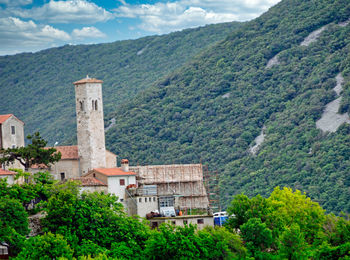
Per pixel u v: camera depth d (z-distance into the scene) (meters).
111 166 184.25
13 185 144.00
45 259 123.50
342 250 144.25
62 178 175.12
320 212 161.88
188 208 169.38
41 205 143.75
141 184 168.62
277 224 153.12
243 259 141.25
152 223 158.88
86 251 133.12
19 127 172.38
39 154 161.12
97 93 179.25
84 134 177.38
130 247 139.25
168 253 138.00
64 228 136.50
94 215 140.38
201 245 139.25
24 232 134.25
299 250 144.75
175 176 172.88
